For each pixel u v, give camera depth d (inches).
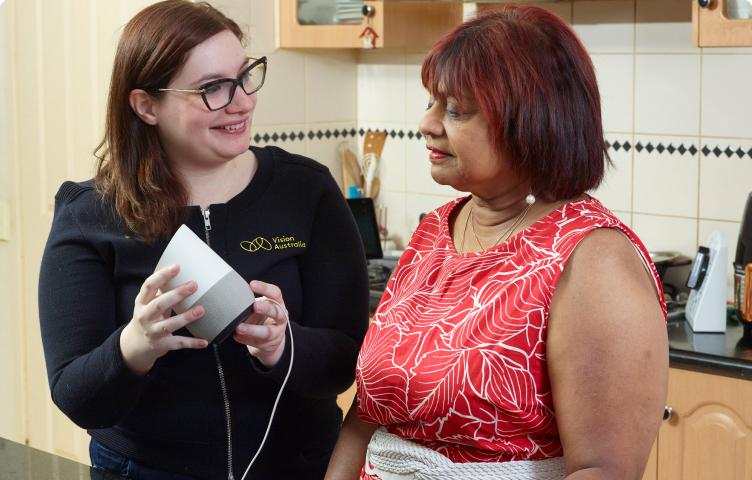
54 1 138.2
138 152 69.4
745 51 111.2
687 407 100.1
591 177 56.1
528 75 54.0
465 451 56.0
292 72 141.0
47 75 140.5
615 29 121.0
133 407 69.5
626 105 121.4
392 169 146.9
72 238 69.9
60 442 146.7
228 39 67.3
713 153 115.1
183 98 66.4
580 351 52.1
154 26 66.6
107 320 69.4
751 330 101.7
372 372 58.4
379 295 122.9
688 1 114.3
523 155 54.8
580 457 51.5
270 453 71.4
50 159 142.0
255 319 64.2
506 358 53.8
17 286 149.4
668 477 102.3
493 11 57.7
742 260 107.3
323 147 146.6
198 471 69.9
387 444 58.7
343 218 74.4
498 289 55.2
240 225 70.6
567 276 53.4
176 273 60.9
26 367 150.7
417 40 131.3
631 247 53.9
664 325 52.9
